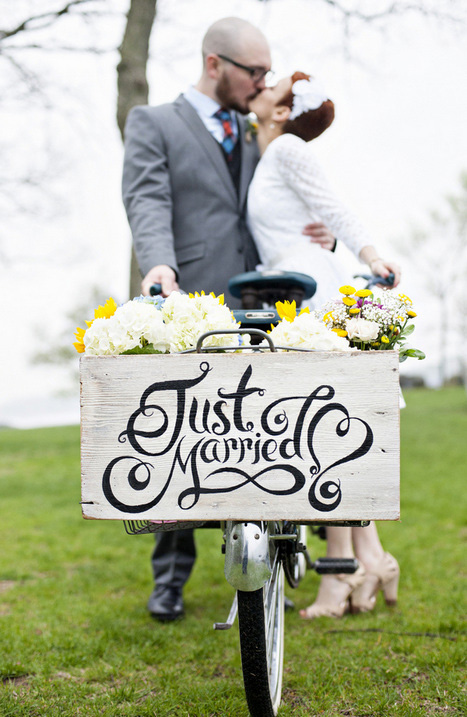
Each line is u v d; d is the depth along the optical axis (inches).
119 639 88.7
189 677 75.5
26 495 233.5
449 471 258.2
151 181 98.7
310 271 92.7
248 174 105.0
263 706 54.7
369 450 49.9
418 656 78.3
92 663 80.4
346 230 88.2
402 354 60.5
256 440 51.0
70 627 94.3
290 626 93.0
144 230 94.3
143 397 52.0
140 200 97.7
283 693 71.4
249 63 97.9
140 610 101.9
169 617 96.2
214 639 88.0
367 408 49.9
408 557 129.6
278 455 50.8
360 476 50.0
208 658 81.7
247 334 59.1
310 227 95.0
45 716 65.7
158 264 88.6
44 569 130.6
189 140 101.4
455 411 639.1
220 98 101.5
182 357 51.6
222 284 100.3
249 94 99.6
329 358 50.3
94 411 52.6
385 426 49.8
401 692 70.4
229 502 51.1
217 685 72.1
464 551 134.6
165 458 51.8
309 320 55.4
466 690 69.1
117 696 70.2
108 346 54.2
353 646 83.8
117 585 118.2
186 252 100.9
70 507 207.6
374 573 98.7
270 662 64.5
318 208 90.5
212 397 51.4
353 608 98.7
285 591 113.0
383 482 49.8
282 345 55.3
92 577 123.5
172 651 84.0
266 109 97.3
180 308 55.7
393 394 49.8
